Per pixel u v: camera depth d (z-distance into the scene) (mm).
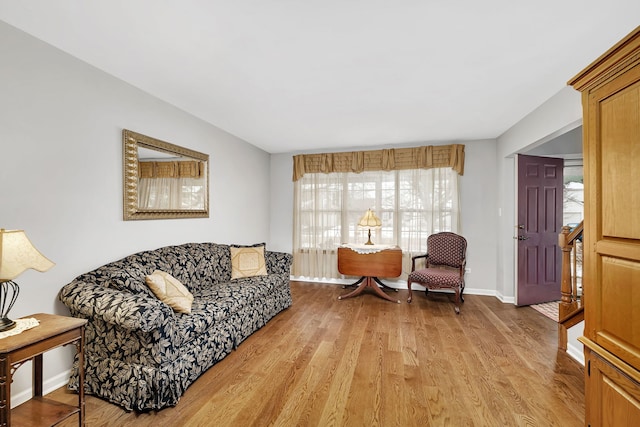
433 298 4062
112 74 2342
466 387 1975
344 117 3326
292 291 4406
